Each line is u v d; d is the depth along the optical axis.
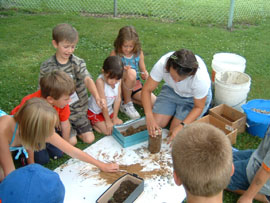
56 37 2.70
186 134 1.35
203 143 1.30
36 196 1.50
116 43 3.43
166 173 2.56
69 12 7.18
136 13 7.21
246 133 3.13
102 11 7.28
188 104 3.10
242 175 2.29
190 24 6.58
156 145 2.74
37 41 5.29
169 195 2.35
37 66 4.38
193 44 5.36
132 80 3.26
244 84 3.20
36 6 7.39
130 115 3.36
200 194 1.32
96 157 2.74
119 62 2.90
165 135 3.07
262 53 5.04
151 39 5.54
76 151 2.35
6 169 2.16
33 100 2.02
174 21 6.80
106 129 3.06
